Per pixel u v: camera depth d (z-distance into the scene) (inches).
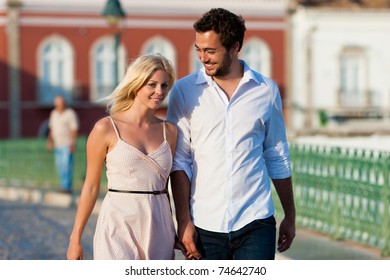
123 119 469.4
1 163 2025.1
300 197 1037.2
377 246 852.6
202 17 458.0
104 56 3262.8
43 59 3223.4
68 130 1513.3
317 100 3437.5
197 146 466.9
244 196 462.3
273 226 468.4
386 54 3489.2
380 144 1813.5
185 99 470.6
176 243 480.1
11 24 3191.4
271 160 483.5
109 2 1644.9
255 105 466.9
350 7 3457.2
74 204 1448.1
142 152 463.2
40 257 872.3
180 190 470.3
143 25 3294.8
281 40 3405.5
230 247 463.5
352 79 3481.8
